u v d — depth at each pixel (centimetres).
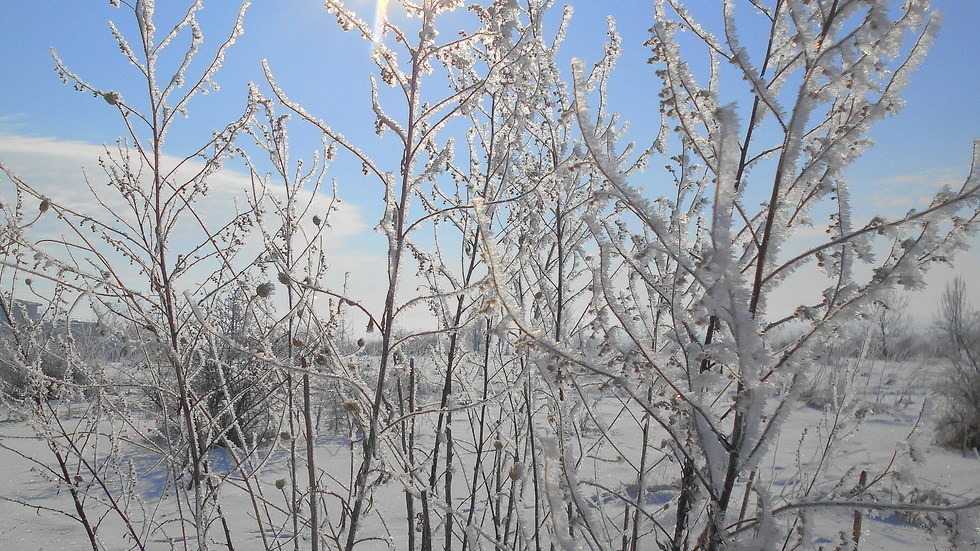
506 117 273
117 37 249
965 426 835
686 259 137
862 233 132
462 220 291
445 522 284
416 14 195
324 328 225
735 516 210
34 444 769
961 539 143
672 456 205
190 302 193
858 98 144
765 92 143
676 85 158
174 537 477
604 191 153
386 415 244
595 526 149
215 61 265
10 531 489
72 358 290
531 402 261
